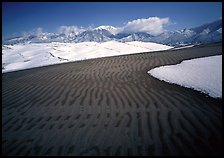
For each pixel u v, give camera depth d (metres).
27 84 12.38
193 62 15.23
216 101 7.66
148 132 5.63
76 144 5.29
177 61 16.94
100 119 6.69
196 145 4.81
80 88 10.52
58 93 9.88
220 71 11.87
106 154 4.79
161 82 10.81
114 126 6.13
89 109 7.61
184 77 11.39
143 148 4.91
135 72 13.84
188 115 6.51
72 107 7.93
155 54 22.95
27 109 8.00
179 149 4.73
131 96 8.76
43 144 5.38
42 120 6.90
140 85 10.40
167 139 5.20
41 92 10.25
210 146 4.71
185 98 8.12
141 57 21.11
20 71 21.05
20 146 5.35
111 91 9.65
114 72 14.37
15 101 9.09
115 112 7.18
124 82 11.24
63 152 4.97
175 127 5.79
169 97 8.33
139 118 6.56
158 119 6.39
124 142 5.23
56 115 7.25
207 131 5.40
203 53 19.97
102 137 5.55
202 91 8.98
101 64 18.78
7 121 6.99
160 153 4.65
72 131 6.00
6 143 5.55
